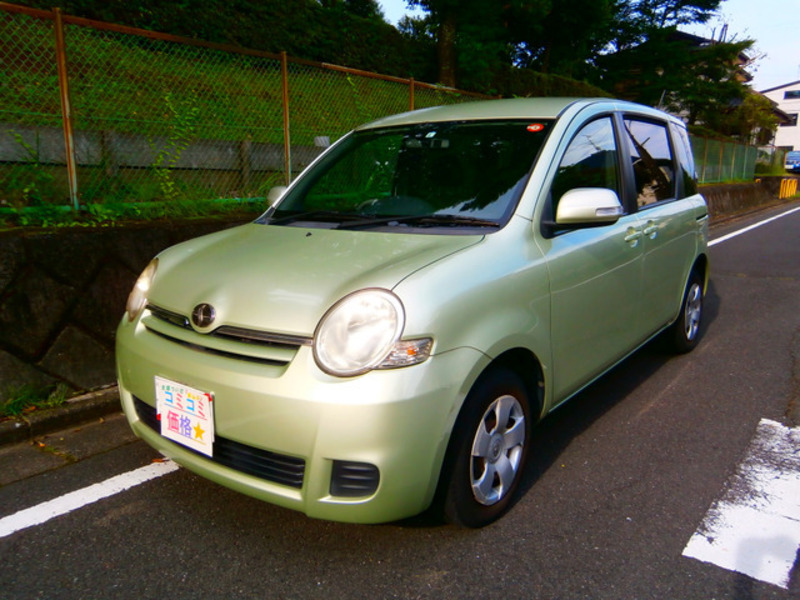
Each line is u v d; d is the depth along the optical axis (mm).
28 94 4723
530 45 21031
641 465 2848
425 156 3000
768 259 8875
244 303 2125
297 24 11539
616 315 3096
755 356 4465
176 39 4562
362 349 1893
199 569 2094
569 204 2539
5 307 3189
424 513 2412
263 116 5562
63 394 3348
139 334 2402
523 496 2574
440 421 1954
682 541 2260
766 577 2059
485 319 2129
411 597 1957
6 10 3594
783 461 2887
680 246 3961
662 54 26469
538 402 2549
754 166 23469
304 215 2977
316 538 2273
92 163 4309
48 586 2000
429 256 2188
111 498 2549
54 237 3418
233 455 2084
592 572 2084
